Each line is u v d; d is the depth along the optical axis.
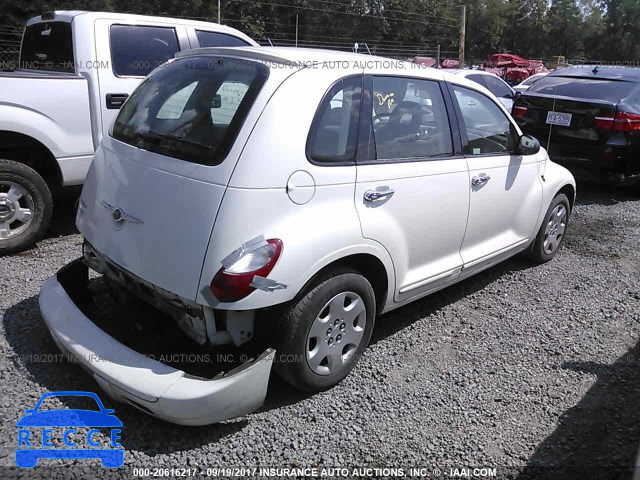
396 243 3.56
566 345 4.13
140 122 3.49
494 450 3.03
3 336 3.76
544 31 61.34
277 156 2.97
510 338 4.20
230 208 2.86
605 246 6.30
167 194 3.05
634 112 7.64
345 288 3.27
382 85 3.59
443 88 4.07
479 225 4.39
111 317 3.91
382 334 4.16
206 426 3.07
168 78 3.59
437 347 4.02
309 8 35.25
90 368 2.94
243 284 2.81
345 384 3.51
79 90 5.36
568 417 3.32
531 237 5.23
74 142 5.39
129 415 3.10
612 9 60.47
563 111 7.99
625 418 3.32
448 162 3.98
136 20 5.87
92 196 3.57
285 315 3.08
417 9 40.72
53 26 5.82
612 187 9.03
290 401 3.32
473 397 3.46
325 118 3.21
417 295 3.96
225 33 6.62
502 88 11.65
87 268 3.89
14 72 5.41
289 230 2.98
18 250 5.24
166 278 2.99
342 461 2.89
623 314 4.69
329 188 3.17
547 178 5.26
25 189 5.17
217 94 3.21
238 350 3.31
